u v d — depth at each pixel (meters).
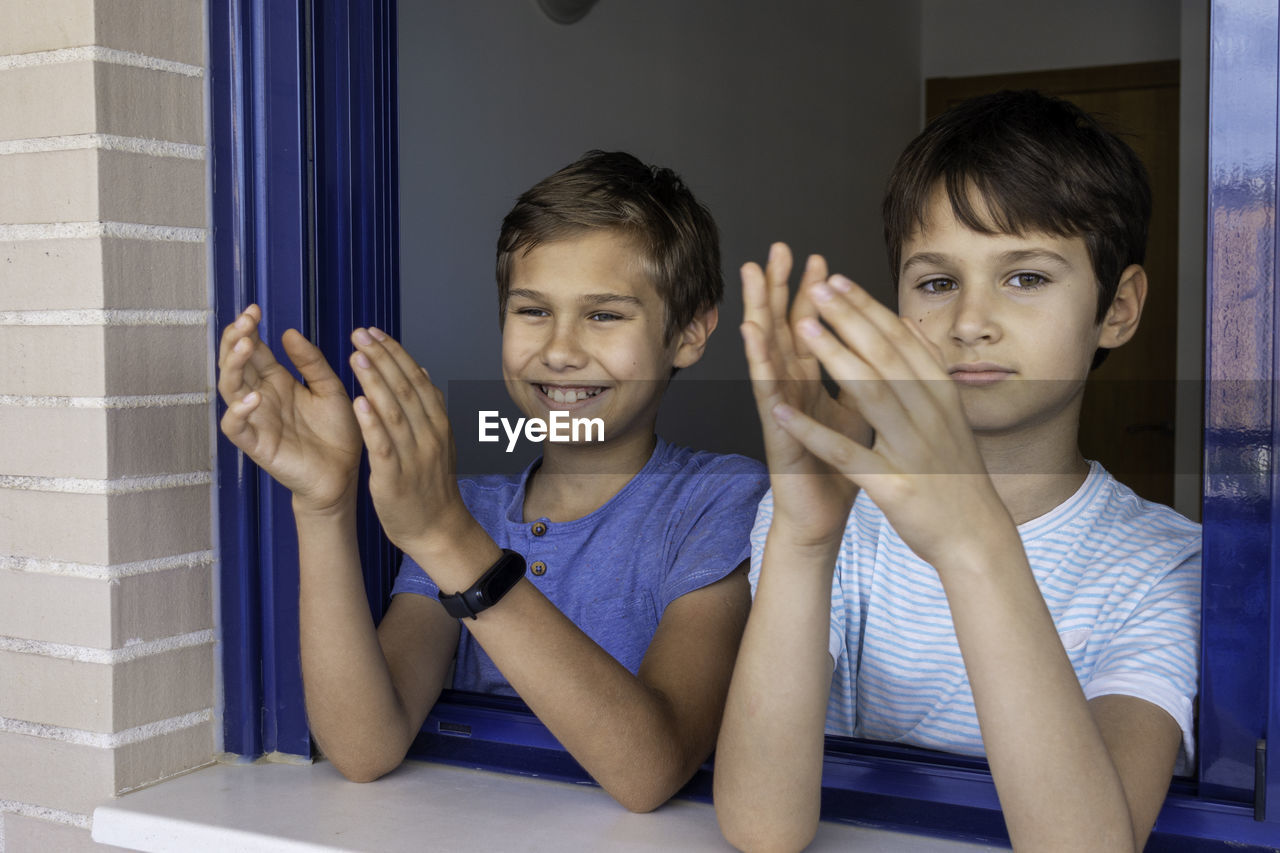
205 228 0.95
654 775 0.82
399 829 0.82
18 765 0.94
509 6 2.18
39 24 0.88
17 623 0.93
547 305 1.11
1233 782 0.71
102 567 0.89
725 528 1.04
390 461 0.71
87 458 0.89
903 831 0.79
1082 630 0.84
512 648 0.79
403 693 0.94
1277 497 0.68
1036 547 0.87
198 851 0.83
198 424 0.95
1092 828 0.58
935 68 4.56
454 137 2.04
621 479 1.15
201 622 0.96
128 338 0.89
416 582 1.04
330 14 0.97
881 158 4.20
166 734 0.93
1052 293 0.82
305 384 0.94
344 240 0.99
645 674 0.92
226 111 0.95
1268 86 0.66
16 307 0.91
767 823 0.70
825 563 0.66
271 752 0.98
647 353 1.13
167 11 0.92
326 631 0.88
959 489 0.56
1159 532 0.88
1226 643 0.70
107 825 0.86
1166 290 4.04
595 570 1.11
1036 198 0.80
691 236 1.18
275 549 0.96
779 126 3.40
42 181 0.89
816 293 0.53
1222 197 0.68
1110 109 4.26
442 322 2.02
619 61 2.57
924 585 0.91
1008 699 0.57
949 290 0.85
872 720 0.92
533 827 0.82
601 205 1.11
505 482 1.24
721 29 3.02
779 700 0.68
